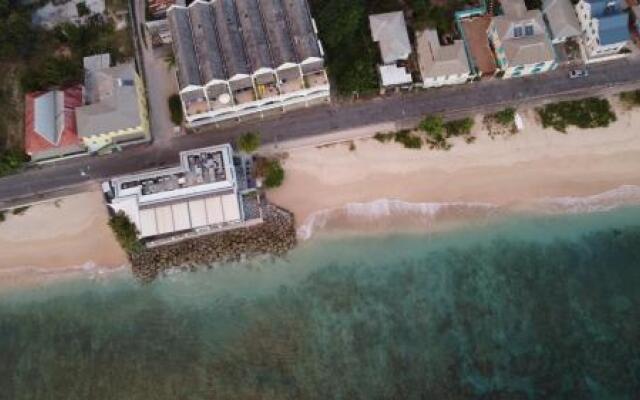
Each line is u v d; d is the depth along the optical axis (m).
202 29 104.75
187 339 100.69
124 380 98.94
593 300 100.94
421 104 108.50
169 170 101.19
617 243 103.75
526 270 102.69
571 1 112.69
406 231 104.94
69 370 99.81
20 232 105.38
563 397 96.12
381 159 107.00
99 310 102.62
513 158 107.00
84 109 102.62
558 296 101.25
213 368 98.94
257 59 102.69
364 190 106.12
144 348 100.44
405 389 97.06
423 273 102.94
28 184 106.25
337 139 107.25
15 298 103.50
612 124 107.38
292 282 102.94
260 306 101.94
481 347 98.94
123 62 110.56
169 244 103.62
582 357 98.12
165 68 110.44
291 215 104.75
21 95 109.69
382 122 107.81
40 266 104.50
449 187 106.19
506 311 100.75
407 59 109.00
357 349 99.25
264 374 98.38
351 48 109.12
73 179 106.38
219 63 103.44
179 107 107.81
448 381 97.25
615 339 98.81
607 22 104.06
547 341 99.06
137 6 112.19
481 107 108.25
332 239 104.69
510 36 105.88
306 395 97.12
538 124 107.69
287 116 108.50
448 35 111.31
